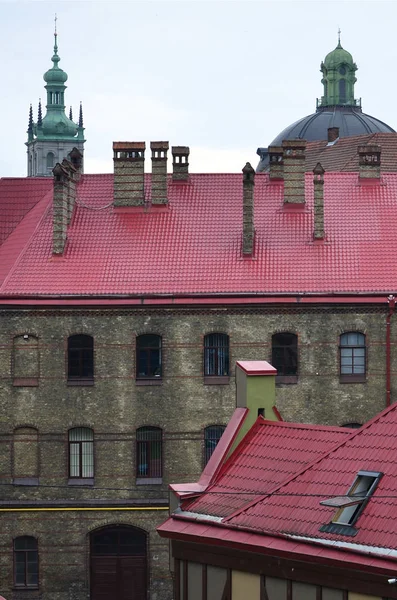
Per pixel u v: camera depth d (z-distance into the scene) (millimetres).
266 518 47719
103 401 76875
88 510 76562
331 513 46406
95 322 77062
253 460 51656
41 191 87625
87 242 80438
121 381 77000
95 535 77000
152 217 82000
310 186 84062
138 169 82562
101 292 77125
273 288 77375
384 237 80562
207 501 50781
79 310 77000
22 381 76875
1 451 76750
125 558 76875
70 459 77000
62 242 79750
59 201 79750
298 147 82500
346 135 152500
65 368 76875
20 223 86250
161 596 76688
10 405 76750
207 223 81562
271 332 77188
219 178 84062
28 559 76750
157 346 77312
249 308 77062
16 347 77125
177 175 84000
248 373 53406
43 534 76625
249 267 78688
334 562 44500
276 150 84000
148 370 77250
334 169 109938
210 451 77188
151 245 80312
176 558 49969
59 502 76562
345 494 46906
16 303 76750
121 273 78438
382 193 83438
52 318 77062
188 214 82125
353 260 79188
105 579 76875
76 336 77125
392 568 43031
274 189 83625
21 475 76750
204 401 77062
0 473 76688
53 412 76875
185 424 77000
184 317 77125
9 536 76625
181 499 50875
